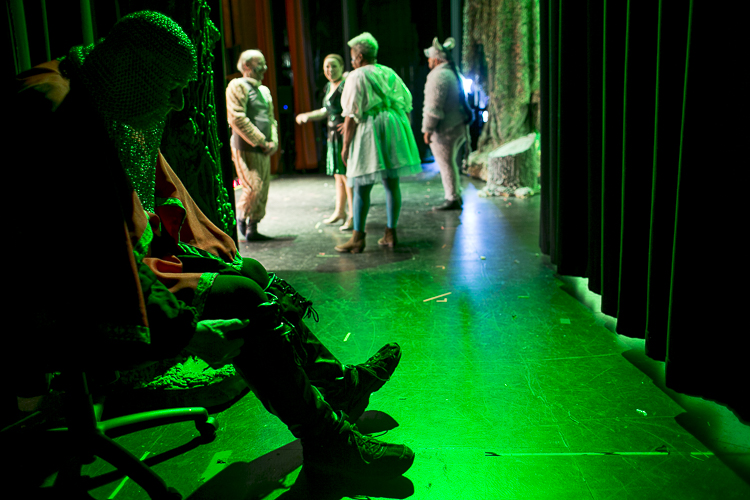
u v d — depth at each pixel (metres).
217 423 1.87
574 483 1.58
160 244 1.54
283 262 4.14
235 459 1.75
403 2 9.56
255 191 4.74
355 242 4.36
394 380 2.26
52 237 1.13
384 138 4.16
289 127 9.65
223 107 2.36
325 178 8.91
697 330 1.76
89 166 1.14
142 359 1.23
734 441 1.75
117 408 2.04
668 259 1.96
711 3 1.57
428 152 10.34
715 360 1.75
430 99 5.68
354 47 4.01
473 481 1.61
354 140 4.14
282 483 1.62
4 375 1.29
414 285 3.51
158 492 1.47
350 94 3.99
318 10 9.45
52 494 1.51
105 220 1.14
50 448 1.48
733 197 1.63
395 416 1.98
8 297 1.16
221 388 2.11
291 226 5.45
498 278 3.60
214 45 2.23
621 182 2.33
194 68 1.28
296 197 7.20
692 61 1.63
